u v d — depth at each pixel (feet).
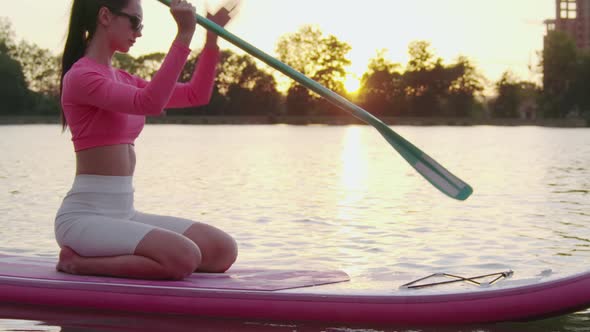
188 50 13.41
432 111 294.05
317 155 68.39
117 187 14.19
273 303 13.10
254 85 281.33
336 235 22.75
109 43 14.21
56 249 19.92
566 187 38.01
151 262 13.73
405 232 23.39
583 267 18.03
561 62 280.51
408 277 14.94
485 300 12.89
